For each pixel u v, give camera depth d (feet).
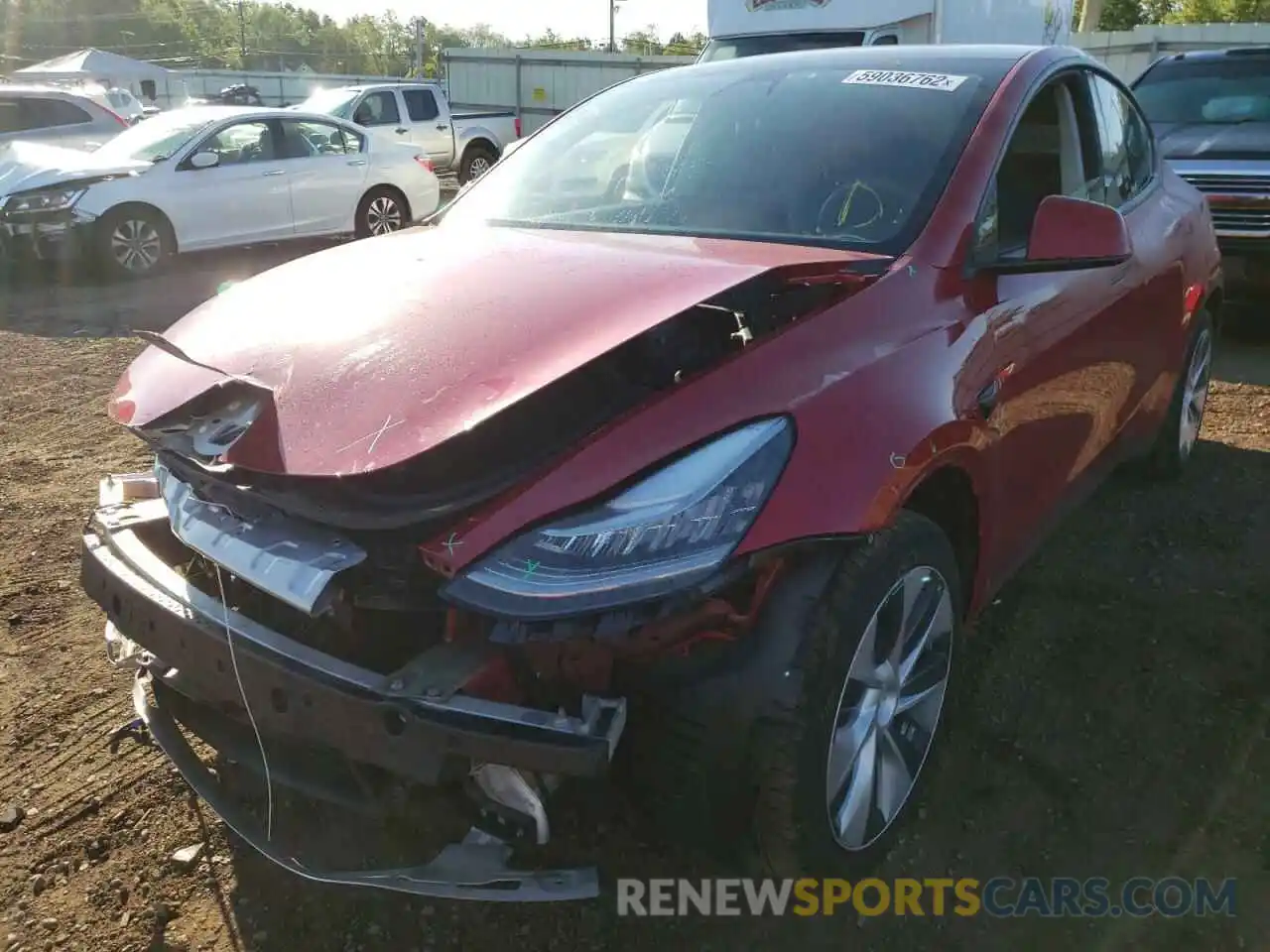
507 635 6.18
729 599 6.88
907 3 31.55
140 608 7.34
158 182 33.86
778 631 6.81
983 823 8.79
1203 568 12.96
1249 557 13.24
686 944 7.63
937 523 8.80
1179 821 8.80
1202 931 7.73
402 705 6.16
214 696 6.99
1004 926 7.81
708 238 9.27
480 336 7.24
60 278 34.42
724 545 6.32
